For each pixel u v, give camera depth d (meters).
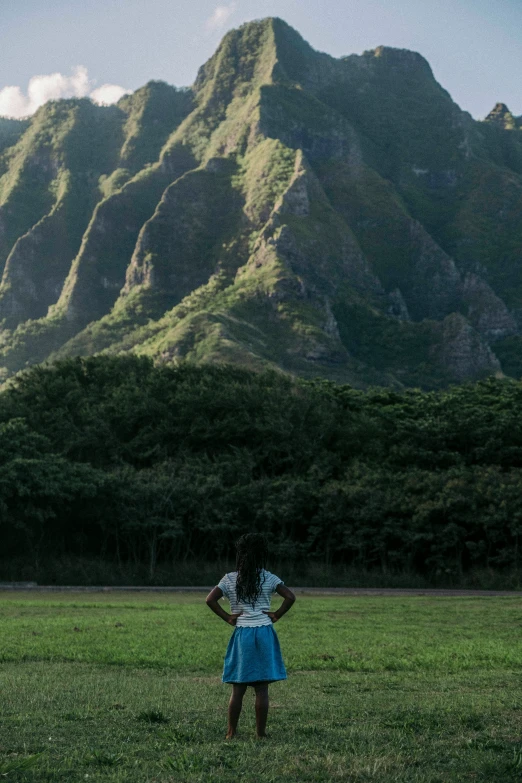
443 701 9.69
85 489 46.09
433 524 47.00
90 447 58.66
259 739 7.50
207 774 6.16
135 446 59.34
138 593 38.06
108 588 40.56
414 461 57.97
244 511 49.91
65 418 60.59
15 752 6.92
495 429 58.84
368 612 26.06
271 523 49.50
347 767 6.40
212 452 59.75
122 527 47.34
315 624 21.33
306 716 8.73
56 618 22.50
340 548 47.78
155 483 48.88
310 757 6.75
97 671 12.53
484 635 19.05
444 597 35.25
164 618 22.69
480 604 30.55
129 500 47.56
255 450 57.94
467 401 71.25
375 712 8.98
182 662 13.45
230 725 7.64
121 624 20.33
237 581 7.66
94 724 8.16
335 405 64.62
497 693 10.41
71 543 49.78
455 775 6.23
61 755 6.80
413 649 15.60
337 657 14.30
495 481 48.47
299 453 57.19
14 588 39.91
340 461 57.81
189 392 62.06
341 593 39.09
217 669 12.93
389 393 72.38
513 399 70.81
